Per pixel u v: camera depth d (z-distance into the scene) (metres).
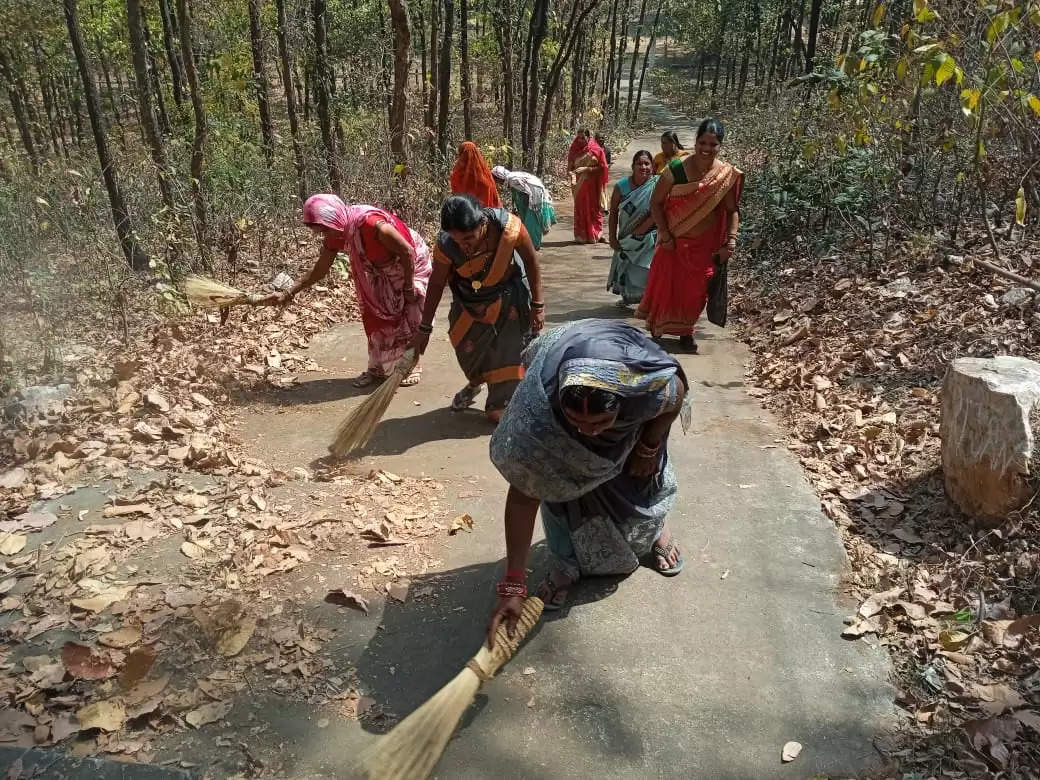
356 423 4.14
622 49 27.44
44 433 4.59
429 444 4.79
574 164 11.16
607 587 3.44
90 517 3.85
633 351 2.64
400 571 3.55
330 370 6.00
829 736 2.73
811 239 8.36
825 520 3.90
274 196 9.23
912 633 3.13
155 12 12.71
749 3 27.58
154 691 2.86
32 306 5.88
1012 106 5.88
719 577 3.50
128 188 7.56
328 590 3.42
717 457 4.54
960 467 3.66
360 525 3.86
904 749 2.66
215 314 6.69
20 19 8.57
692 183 5.86
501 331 4.77
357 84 15.53
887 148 7.54
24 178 6.68
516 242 4.50
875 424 4.64
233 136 9.98
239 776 2.56
